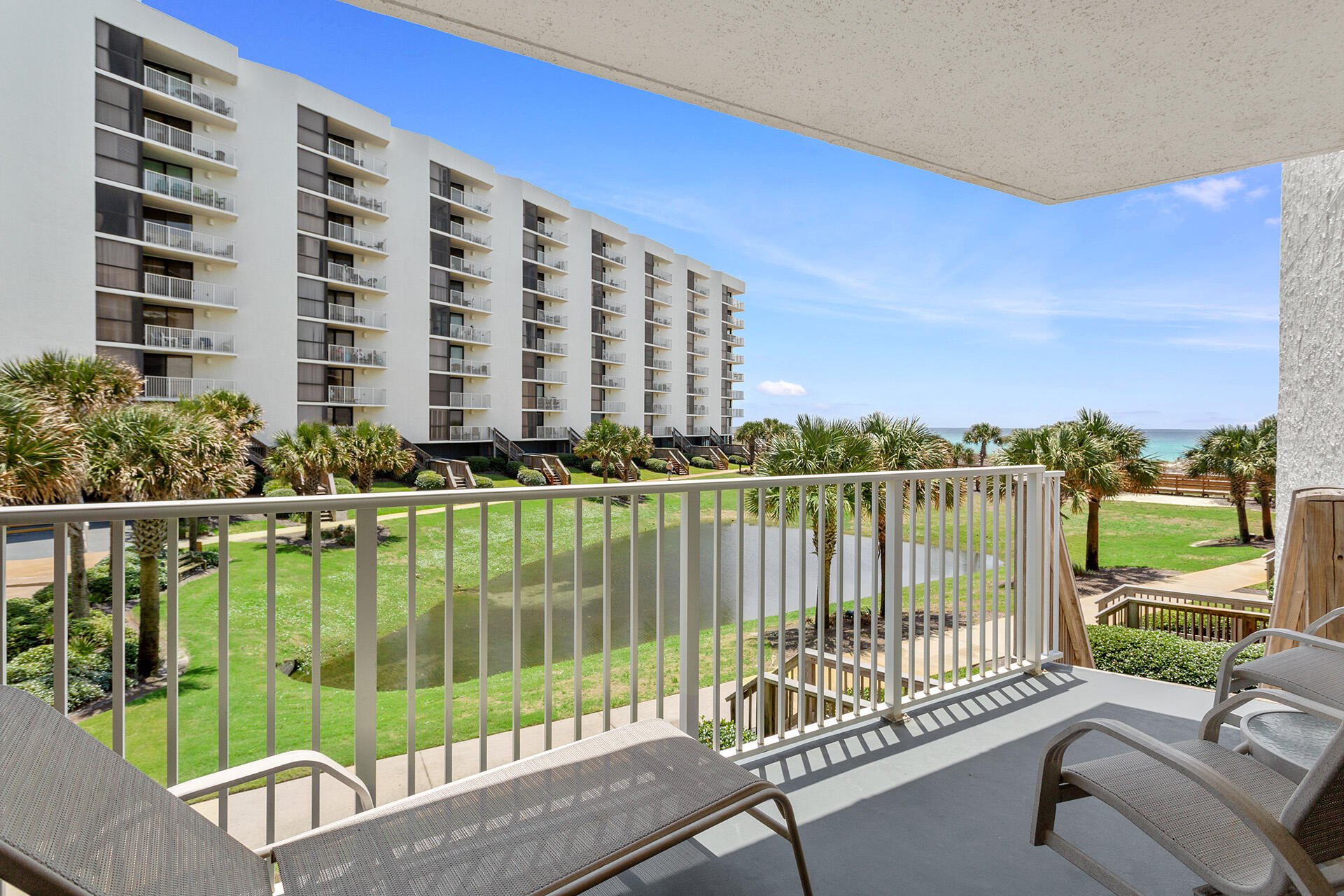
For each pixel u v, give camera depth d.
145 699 8.32
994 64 2.18
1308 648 1.93
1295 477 4.79
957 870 1.73
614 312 46.75
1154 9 1.84
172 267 25.02
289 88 27.45
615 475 40.81
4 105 20.61
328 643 12.05
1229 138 2.75
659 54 2.17
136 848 0.96
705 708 6.01
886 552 2.70
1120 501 36.44
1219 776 1.09
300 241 28.06
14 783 0.83
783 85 2.37
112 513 1.38
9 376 13.87
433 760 4.81
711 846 1.83
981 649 3.07
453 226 35.31
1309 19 1.86
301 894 1.12
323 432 24.86
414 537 1.71
